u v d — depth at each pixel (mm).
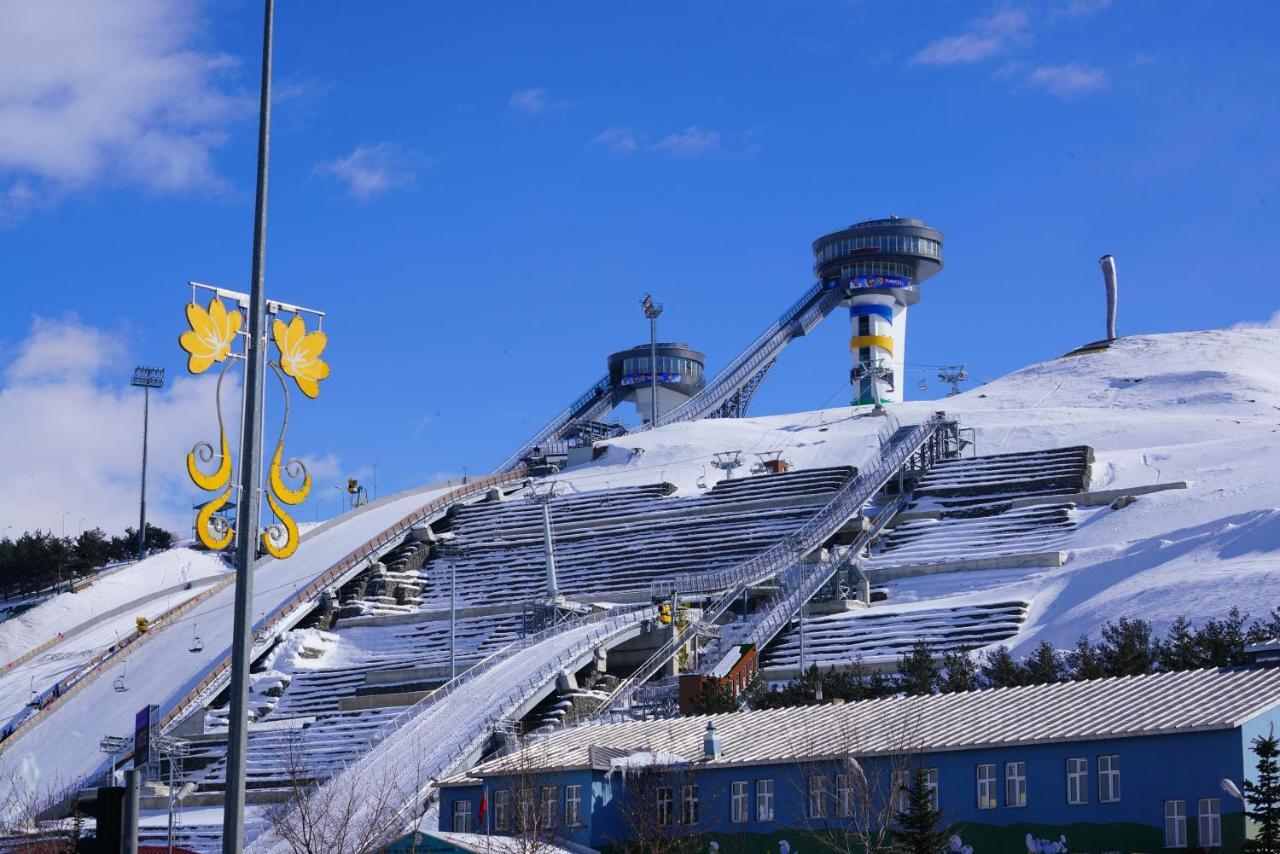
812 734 69312
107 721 139000
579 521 183000
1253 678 62094
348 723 128500
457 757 101188
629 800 69062
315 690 142125
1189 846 56156
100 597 191125
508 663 123000
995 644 120500
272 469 35562
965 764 62094
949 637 124312
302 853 77125
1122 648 88750
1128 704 62281
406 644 152125
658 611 130375
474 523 191500
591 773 68875
